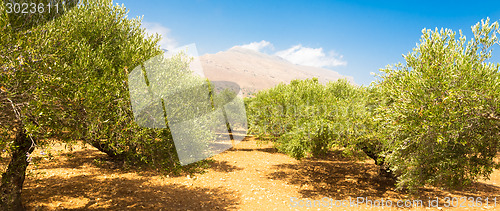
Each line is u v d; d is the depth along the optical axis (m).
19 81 3.75
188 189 9.80
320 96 10.03
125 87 4.24
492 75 5.19
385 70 6.95
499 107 4.55
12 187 5.77
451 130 4.68
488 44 5.42
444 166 5.36
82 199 7.82
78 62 5.07
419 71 5.64
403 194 10.16
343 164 15.59
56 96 4.01
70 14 6.64
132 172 10.95
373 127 7.72
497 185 11.94
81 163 11.44
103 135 4.41
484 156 5.74
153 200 8.34
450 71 5.05
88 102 4.13
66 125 4.28
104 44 6.71
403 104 5.09
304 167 14.67
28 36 4.07
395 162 5.88
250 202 9.01
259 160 16.03
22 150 5.52
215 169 12.96
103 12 7.43
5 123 3.78
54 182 8.93
